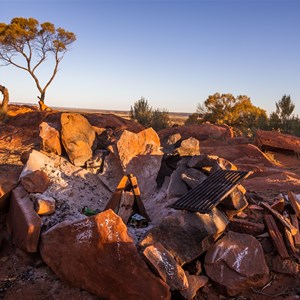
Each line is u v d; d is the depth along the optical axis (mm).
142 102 27641
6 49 30359
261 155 15500
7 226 6406
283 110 25328
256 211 6617
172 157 8289
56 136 7828
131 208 6320
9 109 22453
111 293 4703
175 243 5227
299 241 5867
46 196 6086
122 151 7762
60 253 5070
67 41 32969
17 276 5191
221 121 35125
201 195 5895
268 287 5238
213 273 5191
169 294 4633
